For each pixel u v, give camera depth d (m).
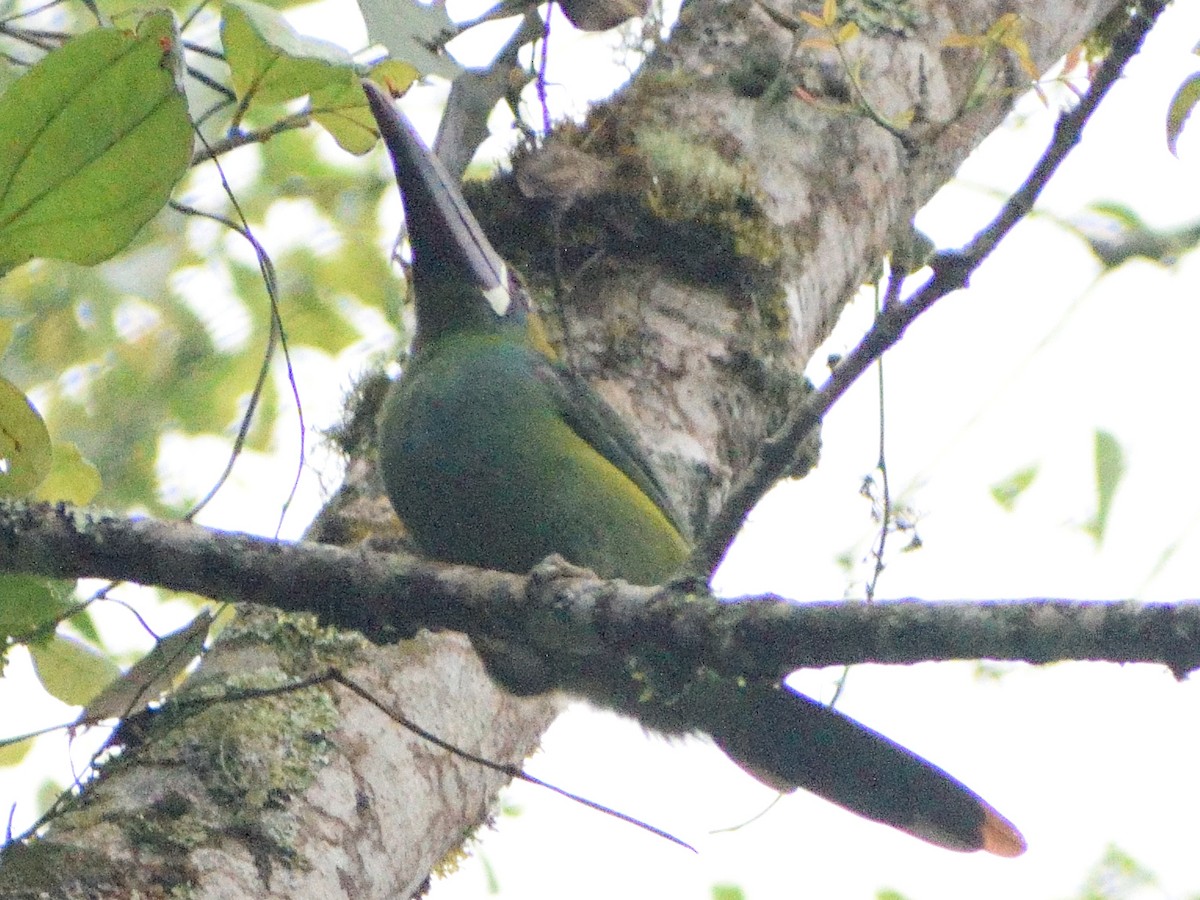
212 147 7.78
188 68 7.95
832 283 10.04
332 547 6.78
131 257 15.63
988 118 10.80
